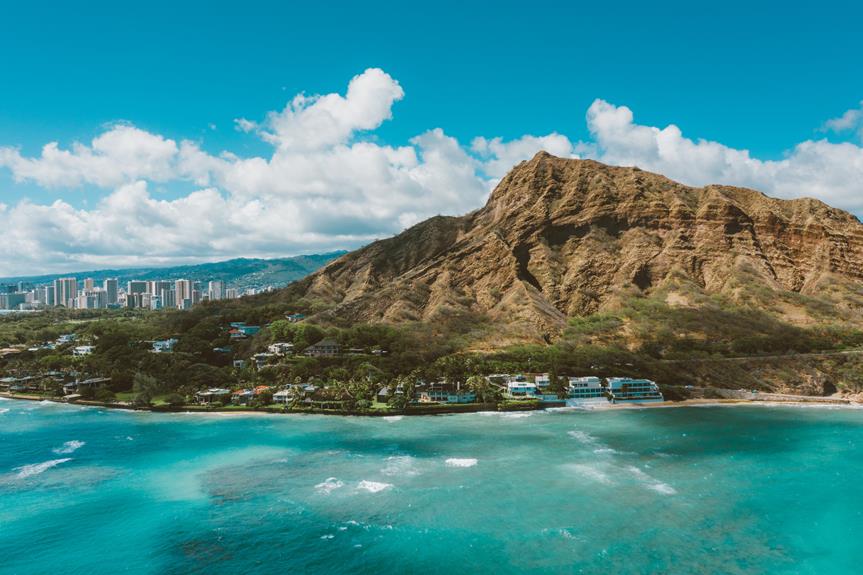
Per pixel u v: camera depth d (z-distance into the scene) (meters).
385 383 179.75
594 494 95.50
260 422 152.00
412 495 95.31
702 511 88.75
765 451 122.00
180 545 79.06
